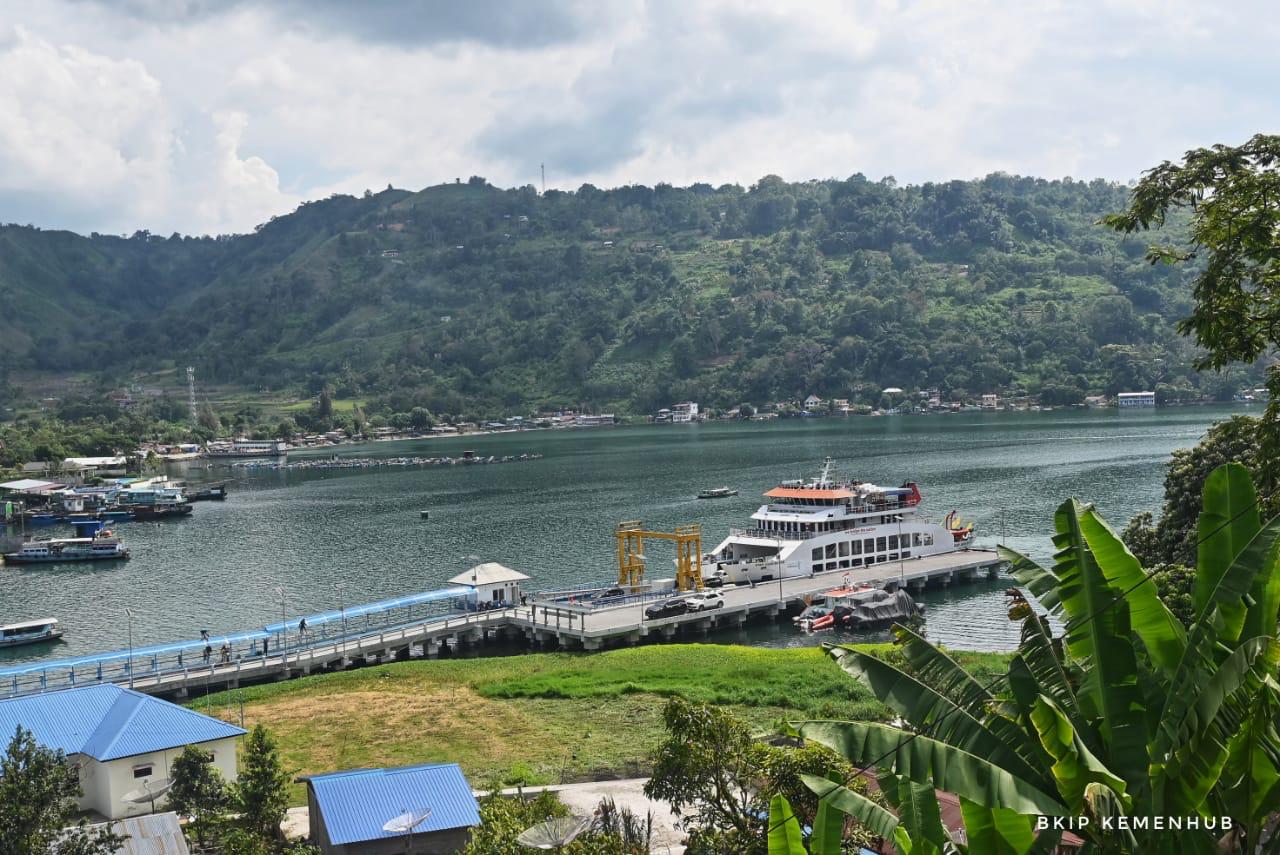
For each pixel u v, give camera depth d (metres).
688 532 99.75
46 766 36.94
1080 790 14.02
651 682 67.56
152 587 122.44
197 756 44.97
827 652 16.48
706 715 33.69
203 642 79.31
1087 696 15.80
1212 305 31.36
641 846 34.91
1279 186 29.88
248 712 65.94
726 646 77.06
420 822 39.03
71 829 36.88
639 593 98.69
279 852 40.38
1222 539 16.61
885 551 108.44
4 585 129.38
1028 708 16.05
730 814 32.78
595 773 50.88
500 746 57.06
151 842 38.22
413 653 86.50
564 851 30.52
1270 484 31.11
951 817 32.38
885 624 89.06
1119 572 15.80
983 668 62.31
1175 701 14.60
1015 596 18.55
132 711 49.59
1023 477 175.50
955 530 117.81
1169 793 14.09
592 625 85.06
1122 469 180.38
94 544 145.50
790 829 17.52
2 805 35.16
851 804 16.09
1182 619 48.03
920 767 14.39
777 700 62.22
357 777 42.47
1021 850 15.07
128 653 77.00
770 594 94.12
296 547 145.75
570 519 159.38
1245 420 34.41
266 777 42.72
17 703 50.75
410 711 64.50
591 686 67.31
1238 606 14.95
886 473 190.38
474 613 90.81
